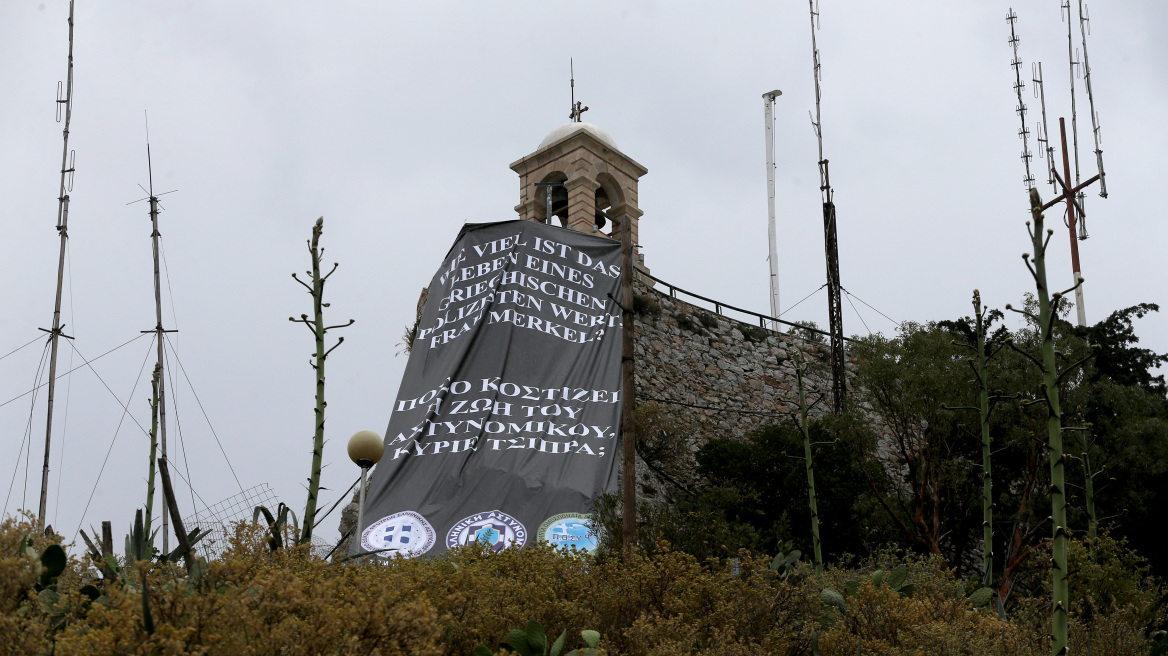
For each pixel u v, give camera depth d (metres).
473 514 23.58
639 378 27.62
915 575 14.17
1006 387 21.88
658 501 24.69
